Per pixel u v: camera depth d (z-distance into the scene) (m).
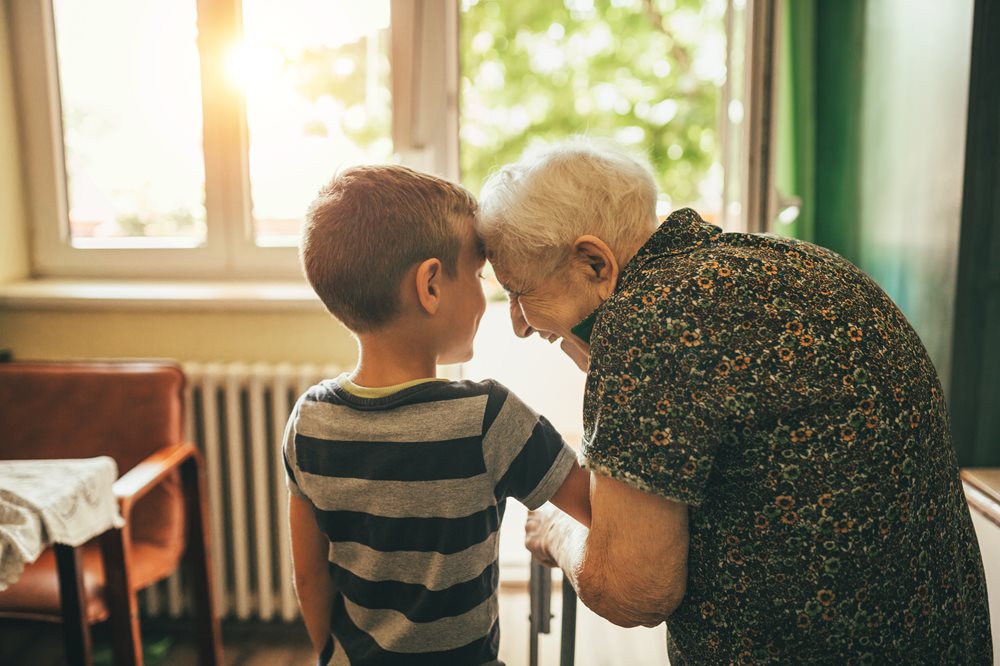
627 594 0.82
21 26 2.47
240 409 2.29
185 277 2.57
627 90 3.46
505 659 2.24
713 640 0.84
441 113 2.45
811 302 0.77
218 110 2.47
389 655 0.89
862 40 2.09
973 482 1.68
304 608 1.01
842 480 0.76
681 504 0.79
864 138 2.09
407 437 0.85
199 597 2.13
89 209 2.60
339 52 2.46
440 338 0.90
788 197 2.14
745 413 0.75
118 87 2.53
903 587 0.79
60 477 1.58
